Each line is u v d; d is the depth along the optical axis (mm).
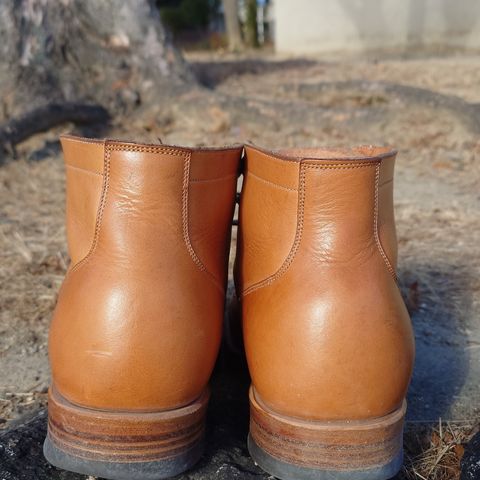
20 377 395
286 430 265
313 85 1281
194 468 290
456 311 483
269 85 1689
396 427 269
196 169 274
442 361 410
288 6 3768
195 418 274
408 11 3408
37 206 769
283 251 277
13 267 566
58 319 276
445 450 317
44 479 283
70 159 288
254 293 291
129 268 265
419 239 642
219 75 1869
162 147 265
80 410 263
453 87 1624
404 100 1137
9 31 1146
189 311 269
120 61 1203
